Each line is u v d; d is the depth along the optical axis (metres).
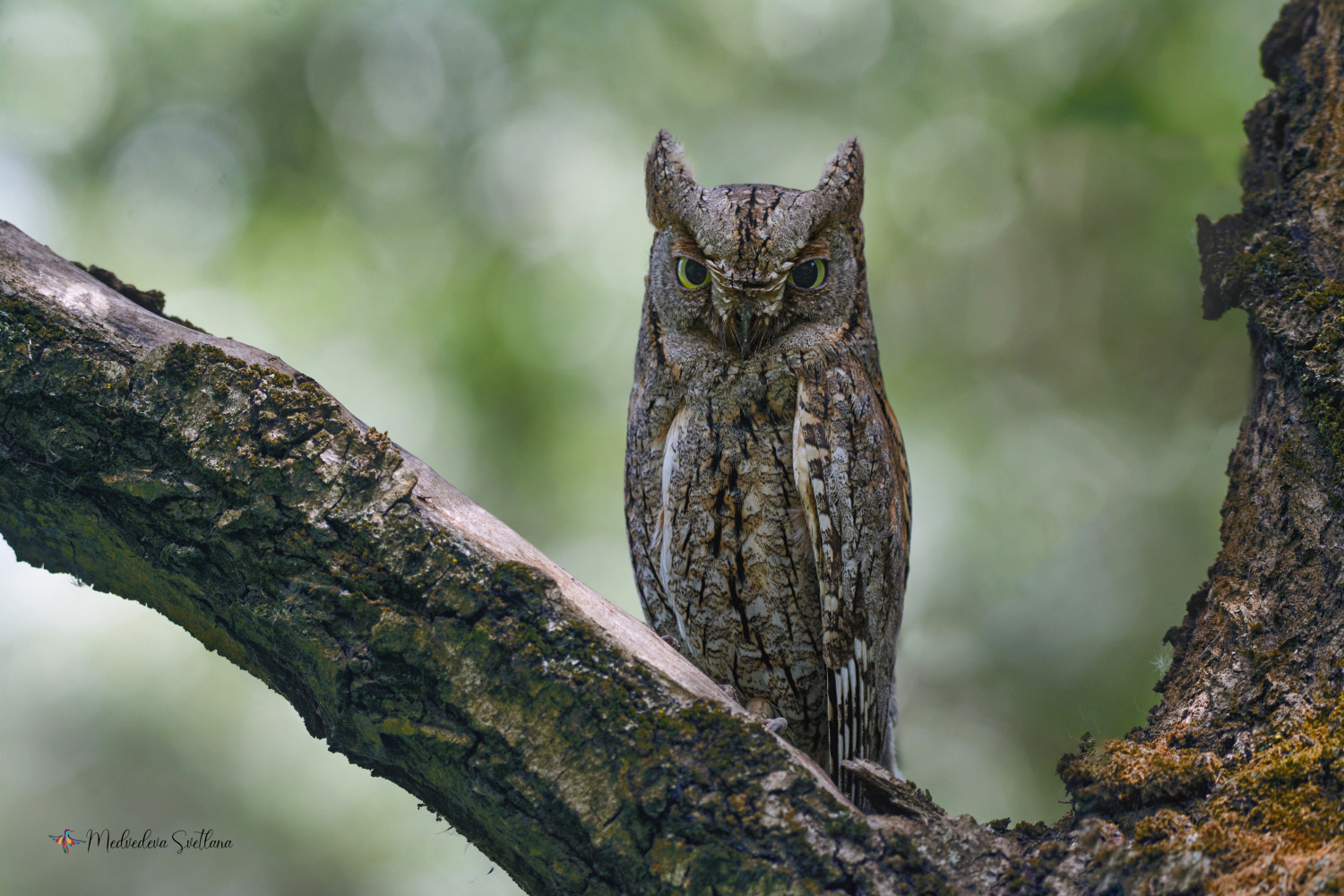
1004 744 10.69
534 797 4.00
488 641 4.14
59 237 11.35
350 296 12.00
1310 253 5.64
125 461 4.41
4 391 4.43
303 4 11.98
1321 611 4.50
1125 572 11.12
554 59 12.57
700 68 13.01
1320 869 3.59
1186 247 11.62
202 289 11.74
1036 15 11.87
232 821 11.75
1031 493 11.88
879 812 4.27
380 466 4.41
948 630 11.30
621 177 12.56
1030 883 3.88
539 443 11.94
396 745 4.22
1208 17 10.80
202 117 11.62
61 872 11.40
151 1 11.57
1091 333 12.33
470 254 12.24
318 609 4.23
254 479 4.32
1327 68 6.32
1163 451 11.78
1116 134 11.38
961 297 12.90
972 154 12.38
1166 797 4.08
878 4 12.93
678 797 3.93
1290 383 5.29
